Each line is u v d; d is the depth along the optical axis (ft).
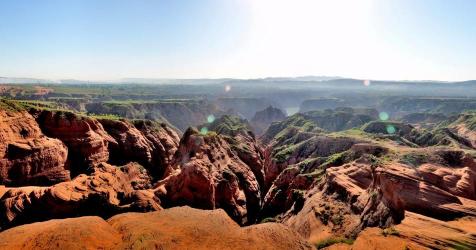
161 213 84.33
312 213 128.67
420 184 100.73
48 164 168.04
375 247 68.69
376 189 113.70
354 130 381.19
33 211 120.98
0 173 145.07
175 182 162.91
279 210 191.52
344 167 161.58
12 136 160.76
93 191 139.54
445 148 153.28
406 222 80.07
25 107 188.85
